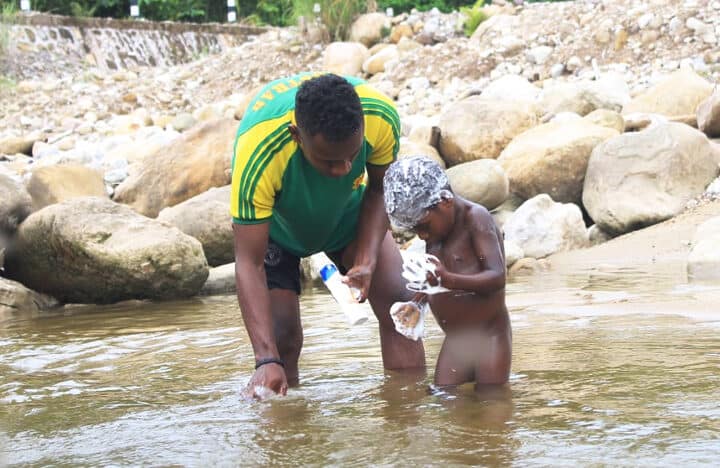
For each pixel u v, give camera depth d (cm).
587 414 349
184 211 959
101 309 810
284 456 320
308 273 923
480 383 413
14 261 869
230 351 551
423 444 323
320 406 394
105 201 868
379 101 429
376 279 468
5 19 2073
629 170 990
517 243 928
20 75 2000
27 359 560
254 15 2573
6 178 891
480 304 410
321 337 579
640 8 1609
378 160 443
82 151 1366
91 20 2231
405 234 996
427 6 2477
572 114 1204
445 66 1662
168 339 609
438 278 390
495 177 1017
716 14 1545
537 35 1662
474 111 1161
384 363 474
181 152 1147
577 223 959
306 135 383
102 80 1991
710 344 462
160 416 392
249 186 415
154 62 2230
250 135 414
